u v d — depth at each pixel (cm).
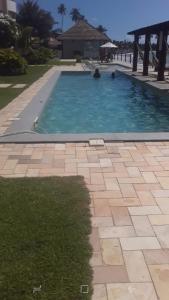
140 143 659
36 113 909
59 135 696
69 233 340
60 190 441
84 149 622
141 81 1728
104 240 337
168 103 1251
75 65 3170
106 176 498
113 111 1259
